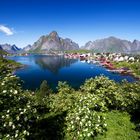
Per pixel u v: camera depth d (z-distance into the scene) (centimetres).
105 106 2036
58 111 2098
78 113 1537
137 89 2447
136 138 1603
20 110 1179
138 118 2081
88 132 1465
